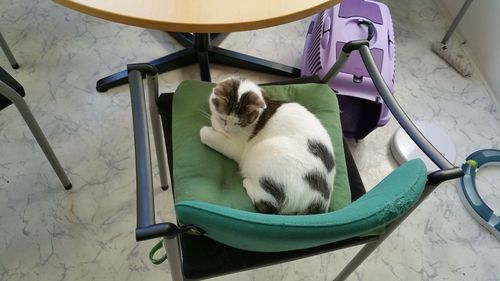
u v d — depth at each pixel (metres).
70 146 1.31
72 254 1.10
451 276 1.19
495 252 1.25
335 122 0.92
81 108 1.41
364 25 1.35
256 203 0.74
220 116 0.82
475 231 1.29
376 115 1.30
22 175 1.23
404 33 1.87
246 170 0.80
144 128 0.66
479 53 1.76
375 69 0.82
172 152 0.85
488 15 1.68
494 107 1.66
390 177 0.64
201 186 0.76
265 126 0.83
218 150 0.83
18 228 1.13
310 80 1.02
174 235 0.53
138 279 1.08
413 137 0.72
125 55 1.59
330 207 0.77
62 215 1.17
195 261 0.69
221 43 1.70
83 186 1.23
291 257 0.74
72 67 1.52
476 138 1.55
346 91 1.25
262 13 0.75
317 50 1.35
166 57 1.54
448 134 1.54
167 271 1.10
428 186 0.65
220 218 0.48
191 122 0.87
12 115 1.35
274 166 0.74
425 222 1.29
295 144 0.77
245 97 0.81
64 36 1.61
